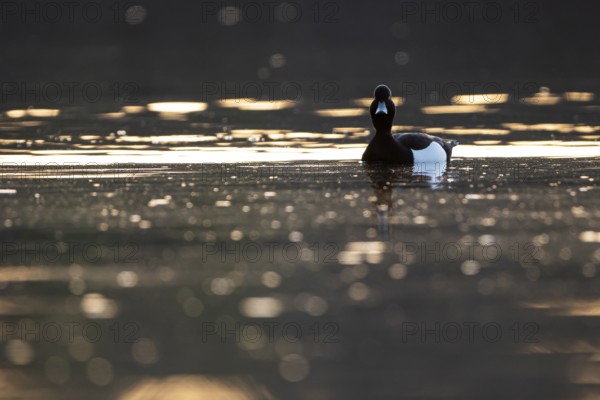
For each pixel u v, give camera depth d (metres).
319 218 13.73
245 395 7.92
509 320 9.59
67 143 22.42
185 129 25.23
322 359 8.71
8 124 26.06
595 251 11.89
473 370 8.45
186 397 7.88
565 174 17.39
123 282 10.86
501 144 22.16
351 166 18.55
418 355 8.77
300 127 25.66
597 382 8.19
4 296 10.41
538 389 8.04
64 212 14.29
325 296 10.33
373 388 8.06
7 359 8.76
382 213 14.03
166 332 9.36
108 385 8.14
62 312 9.89
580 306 9.95
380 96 18.59
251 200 15.08
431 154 18.95
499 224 13.29
